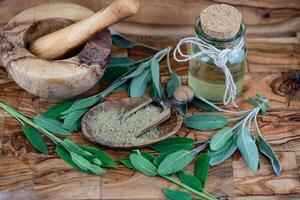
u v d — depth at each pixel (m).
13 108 0.78
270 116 0.78
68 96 0.76
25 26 0.76
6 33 0.75
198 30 0.74
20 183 0.72
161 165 0.72
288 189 0.73
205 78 0.77
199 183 0.72
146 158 0.74
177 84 0.78
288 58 0.83
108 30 0.76
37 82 0.73
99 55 0.74
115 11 0.71
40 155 0.74
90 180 0.73
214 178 0.73
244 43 0.76
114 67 0.80
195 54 0.74
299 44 0.84
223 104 0.79
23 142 0.75
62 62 0.73
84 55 0.74
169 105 0.75
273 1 0.85
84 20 0.73
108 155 0.74
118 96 0.79
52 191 0.72
